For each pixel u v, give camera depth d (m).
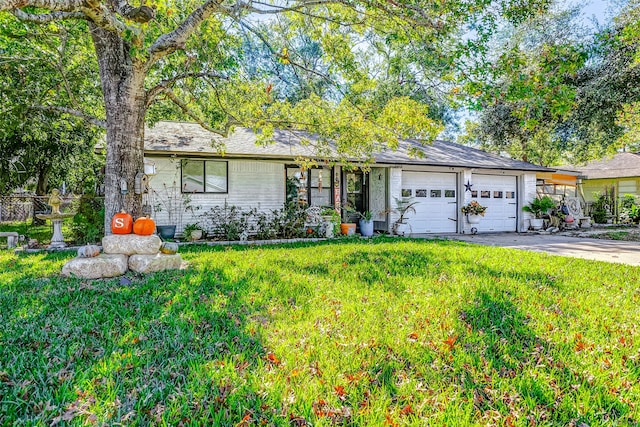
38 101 8.27
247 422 1.90
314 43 13.46
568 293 4.32
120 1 4.93
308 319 3.37
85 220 9.03
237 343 2.84
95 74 8.91
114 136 5.84
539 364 2.55
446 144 16.17
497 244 9.87
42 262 6.14
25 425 1.84
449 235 12.48
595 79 12.50
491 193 14.07
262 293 4.14
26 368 2.41
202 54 7.30
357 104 7.41
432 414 1.99
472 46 5.03
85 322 3.21
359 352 2.70
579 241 10.60
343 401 2.10
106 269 4.88
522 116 4.87
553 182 15.55
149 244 5.30
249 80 7.93
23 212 15.10
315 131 7.89
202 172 10.55
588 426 1.92
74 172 15.74
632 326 3.25
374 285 4.56
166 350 2.68
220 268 5.47
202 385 2.21
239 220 10.66
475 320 3.37
